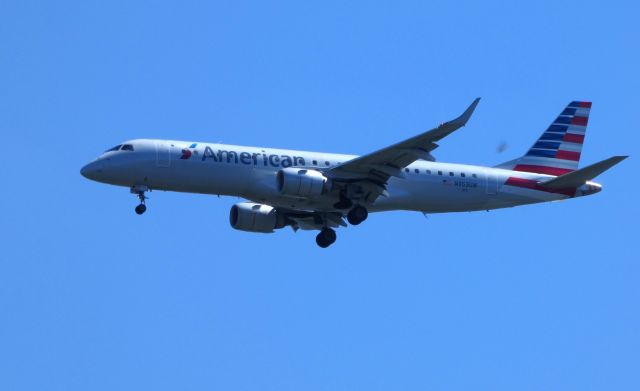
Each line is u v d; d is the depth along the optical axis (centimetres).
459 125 13188
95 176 14162
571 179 15588
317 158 14862
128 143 14350
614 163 15175
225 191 14462
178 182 14262
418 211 15575
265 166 14500
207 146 14438
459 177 15475
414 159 14138
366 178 14562
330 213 15338
